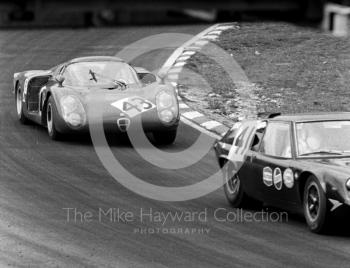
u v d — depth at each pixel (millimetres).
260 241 20297
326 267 17281
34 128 40969
